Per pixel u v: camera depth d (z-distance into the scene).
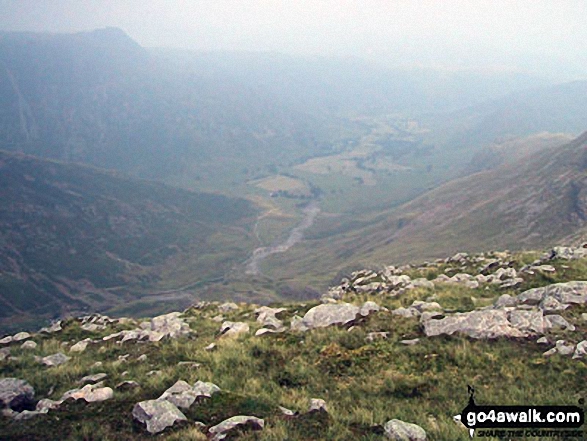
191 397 15.88
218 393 16.27
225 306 33.12
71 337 28.50
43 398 18.42
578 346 17.69
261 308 30.92
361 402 16.19
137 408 15.23
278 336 23.05
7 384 18.45
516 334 19.53
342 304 24.91
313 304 29.00
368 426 14.27
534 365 17.36
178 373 19.16
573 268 27.55
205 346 23.08
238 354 20.83
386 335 21.50
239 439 13.26
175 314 32.59
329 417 14.73
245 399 15.88
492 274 30.33
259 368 19.72
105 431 14.46
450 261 39.16
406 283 31.27
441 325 21.00
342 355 19.94
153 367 20.66
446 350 19.12
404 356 19.22
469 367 17.86
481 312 20.83
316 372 18.89
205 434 13.79
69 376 20.55
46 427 14.99
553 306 21.39
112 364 21.61
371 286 32.16
